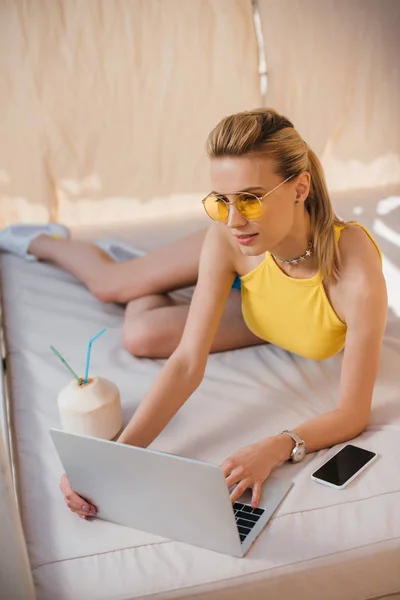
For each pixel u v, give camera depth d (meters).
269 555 1.14
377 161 3.70
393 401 1.56
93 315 2.18
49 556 1.18
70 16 3.23
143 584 1.11
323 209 1.45
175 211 3.57
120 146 3.44
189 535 1.17
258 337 1.90
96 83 3.33
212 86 3.45
